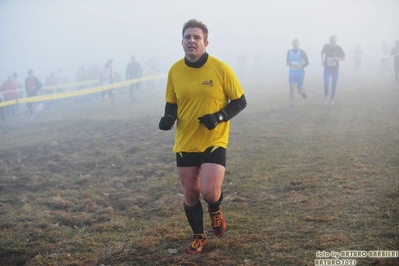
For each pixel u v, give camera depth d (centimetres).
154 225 492
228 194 575
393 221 436
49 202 595
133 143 995
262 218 478
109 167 795
